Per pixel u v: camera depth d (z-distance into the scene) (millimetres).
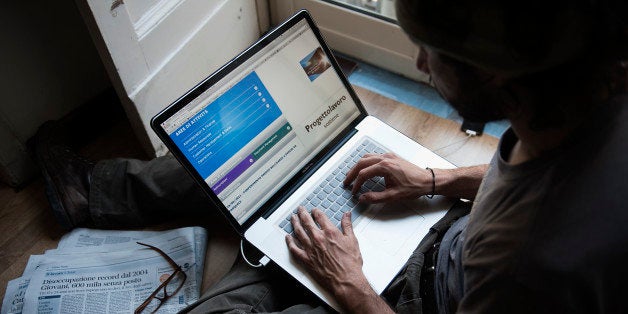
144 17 1012
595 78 384
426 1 385
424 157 961
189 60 1193
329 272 771
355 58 1504
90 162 1148
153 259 1016
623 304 415
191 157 815
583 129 412
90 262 1007
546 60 364
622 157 402
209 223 1107
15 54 1076
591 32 350
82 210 1068
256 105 887
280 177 911
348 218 854
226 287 862
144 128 1117
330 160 961
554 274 412
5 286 1022
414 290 753
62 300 943
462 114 484
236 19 1357
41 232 1116
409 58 1379
